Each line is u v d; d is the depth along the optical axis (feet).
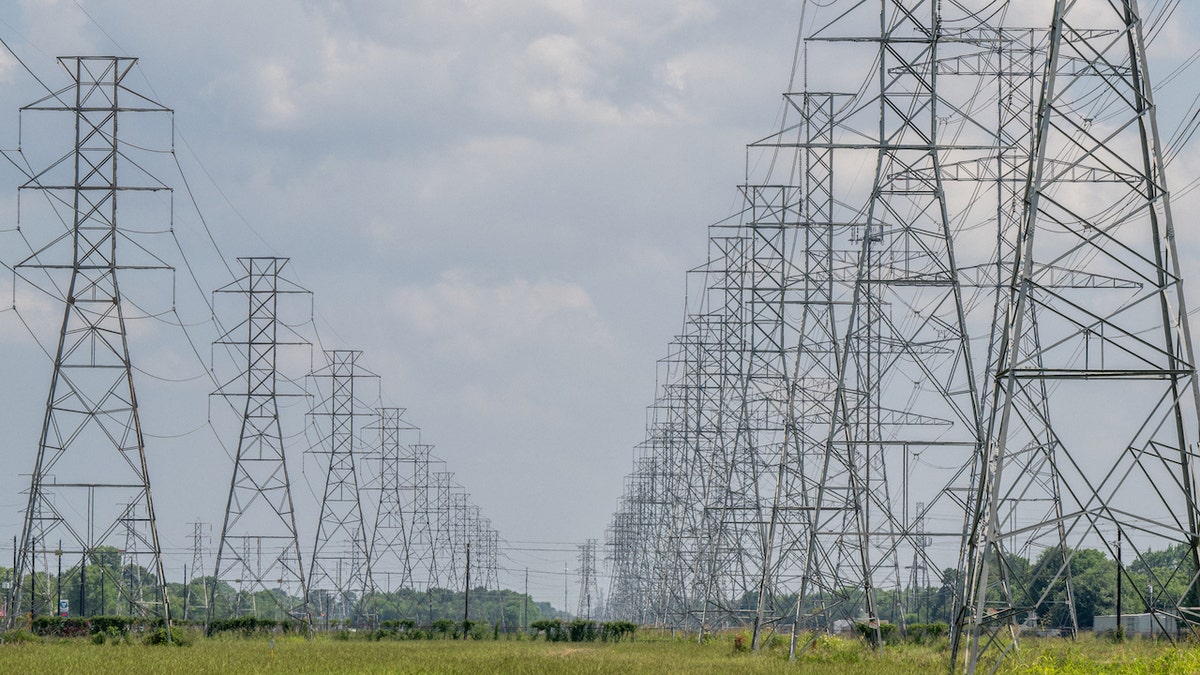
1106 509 211.41
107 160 382.01
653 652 417.90
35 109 377.91
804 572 333.62
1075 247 213.46
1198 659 225.15
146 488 399.44
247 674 269.64
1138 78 214.48
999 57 391.65
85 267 381.40
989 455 229.25
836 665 308.81
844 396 341.41
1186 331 206.80
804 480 418.31
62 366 383.04
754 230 444.55
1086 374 210.79
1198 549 211.41
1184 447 210.59
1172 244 208.85
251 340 517.55
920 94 299.58
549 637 597.11
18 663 287.89
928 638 469.16
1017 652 245.65
